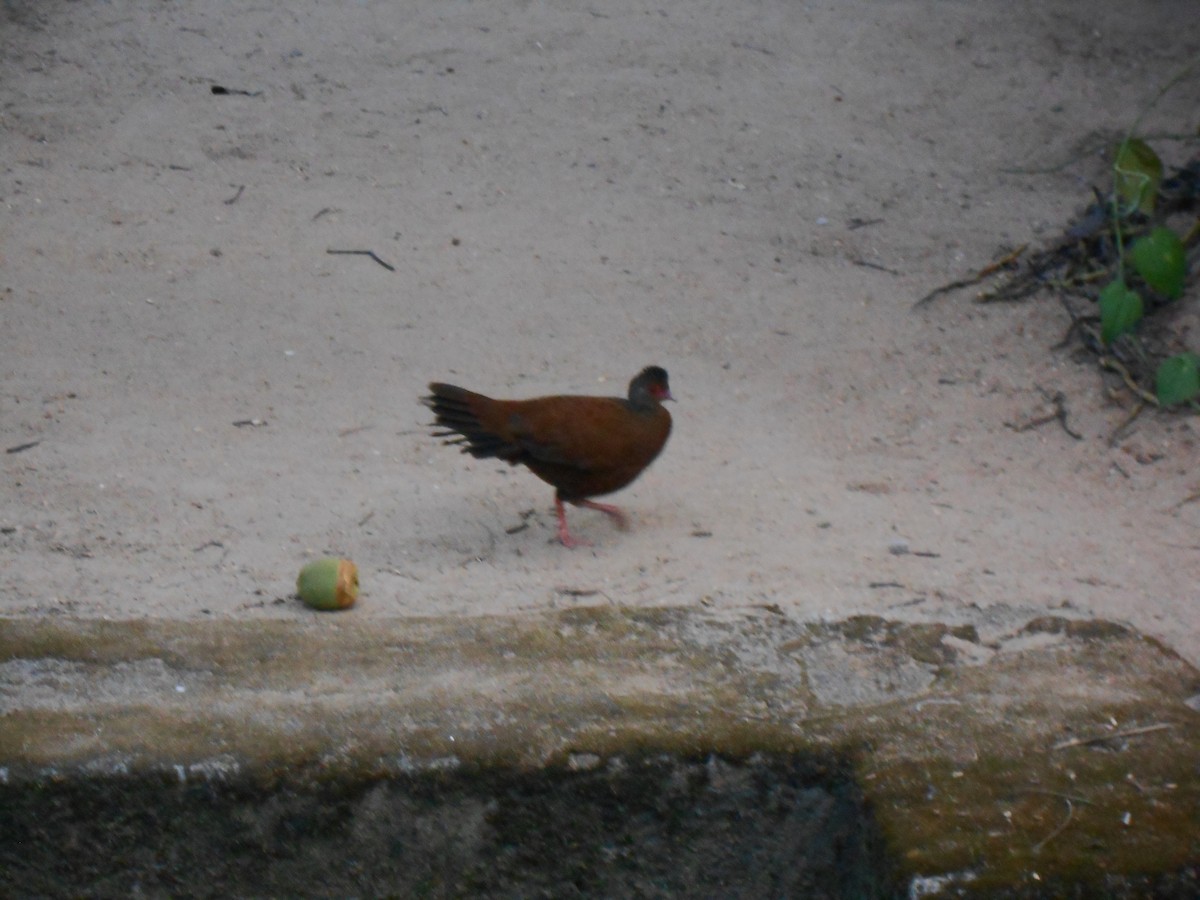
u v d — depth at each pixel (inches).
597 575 423.8
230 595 404.5
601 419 436.8
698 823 304.8
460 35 811.4
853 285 629.9
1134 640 357.4
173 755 297.4
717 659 342.3
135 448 507.8
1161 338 585.9
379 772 297.7
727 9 841.5
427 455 514.0
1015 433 541.0
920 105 757.3
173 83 761.0
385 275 626.2
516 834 305.1
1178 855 266.5
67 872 302.2
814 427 540.7
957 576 425.4
